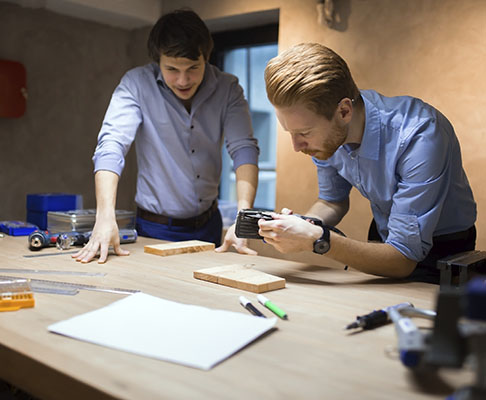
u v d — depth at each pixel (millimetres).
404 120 1436
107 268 1474
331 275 1456
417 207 1390
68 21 3779
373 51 3045
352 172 1607
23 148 3600
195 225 2385
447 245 1630
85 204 4039
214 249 1847
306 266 1576
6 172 3525
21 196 3619
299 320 1018
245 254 1764
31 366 800
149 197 2352
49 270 1434
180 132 2266
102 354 812
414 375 755
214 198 2471
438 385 722
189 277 1378
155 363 780
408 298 1212
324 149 1406
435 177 1375
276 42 3725
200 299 1160
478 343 595
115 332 895
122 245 1881
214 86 2252
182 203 2336
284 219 1352
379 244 1417
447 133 1527
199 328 920
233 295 1202
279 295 1214
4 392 1264
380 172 1508
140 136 2320
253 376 742
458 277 1319
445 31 2783
